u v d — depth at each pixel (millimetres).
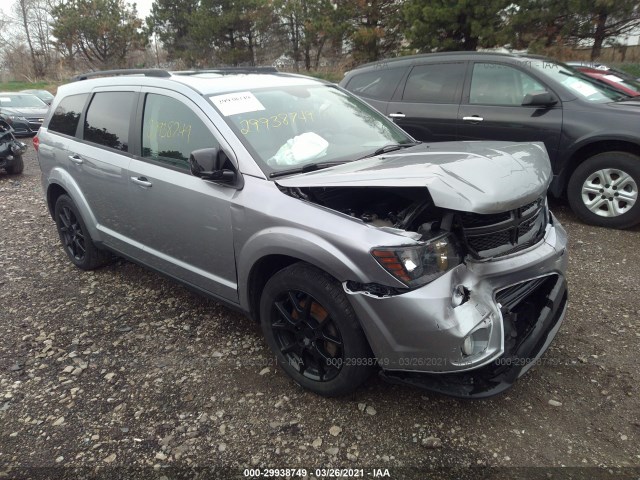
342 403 2871
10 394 3072
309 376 2902
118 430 2750
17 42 49281
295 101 3609
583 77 5902
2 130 9531
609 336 3393
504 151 2902
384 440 2600
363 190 2904
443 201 2316
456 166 2584
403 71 6730
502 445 2535
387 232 2432
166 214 3473
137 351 3475
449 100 6238
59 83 38406
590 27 16312
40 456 2596
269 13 28234
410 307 2352
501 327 2518
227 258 3145
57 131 4680
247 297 3098
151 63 39625
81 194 4352
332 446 2580
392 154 3258
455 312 2379
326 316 2707
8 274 4836
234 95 3396
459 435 2607
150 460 2545
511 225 2670
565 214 5828
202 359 3348
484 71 6059
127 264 4965
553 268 2938
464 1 16953
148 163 3607
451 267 2482
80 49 39531
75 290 4449
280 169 3014
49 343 3611
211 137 3195
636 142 4922
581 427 2627
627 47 19391
